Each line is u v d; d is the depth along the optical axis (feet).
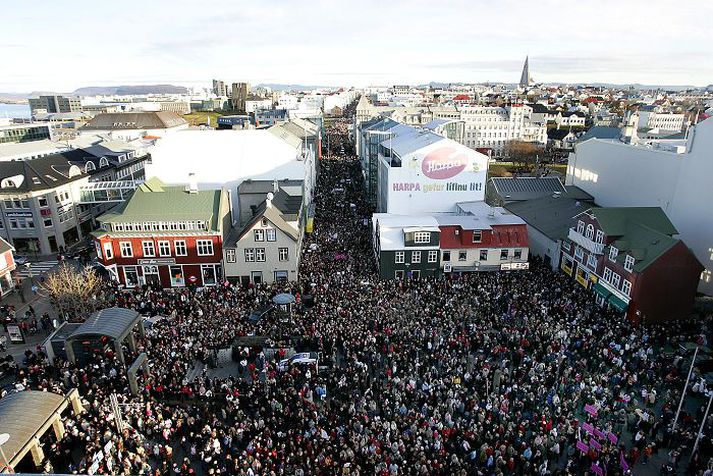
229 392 118.83
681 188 209.87
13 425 96.99
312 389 124.98
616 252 171.32
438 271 204.85
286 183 265.54
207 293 186.39
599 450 99.96
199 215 197.26
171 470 100.73
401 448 98.22
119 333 133.59
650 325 160.04
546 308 161.89
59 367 134.51
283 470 94.38
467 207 246.88
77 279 173.06
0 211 241.14
